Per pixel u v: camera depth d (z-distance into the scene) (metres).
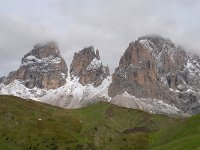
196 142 136.25
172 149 142.25
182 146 139.75
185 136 166.12
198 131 171.00
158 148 156.88
